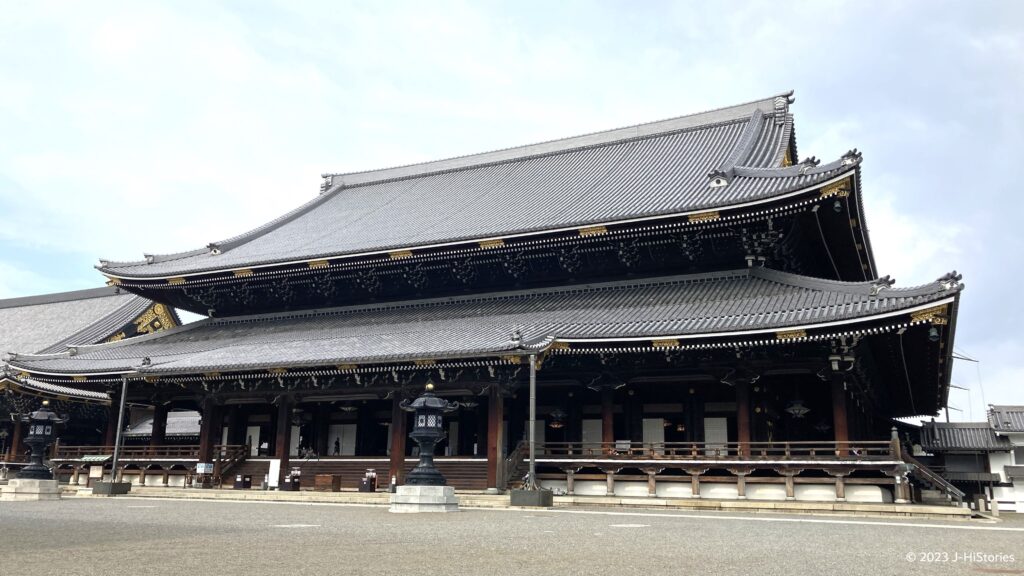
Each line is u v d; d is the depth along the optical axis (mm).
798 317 30469
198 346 45062
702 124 54938
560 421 38125
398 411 36156
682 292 37406
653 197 42312
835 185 32625
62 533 16219
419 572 10867
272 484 37719
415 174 63344
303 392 38375
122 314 61906
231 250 52250
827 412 36719
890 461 28719
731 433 35094
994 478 50625
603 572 11109
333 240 49719
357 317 45344
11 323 67562
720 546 14898
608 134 57750
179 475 41094
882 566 12172
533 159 59531
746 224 35969
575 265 40938
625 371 34938
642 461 32219
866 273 43781
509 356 32000
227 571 10758
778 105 52031
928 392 46969
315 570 10922
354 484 37312
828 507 28281
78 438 57938
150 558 12078
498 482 33125
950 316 29406
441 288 44719
